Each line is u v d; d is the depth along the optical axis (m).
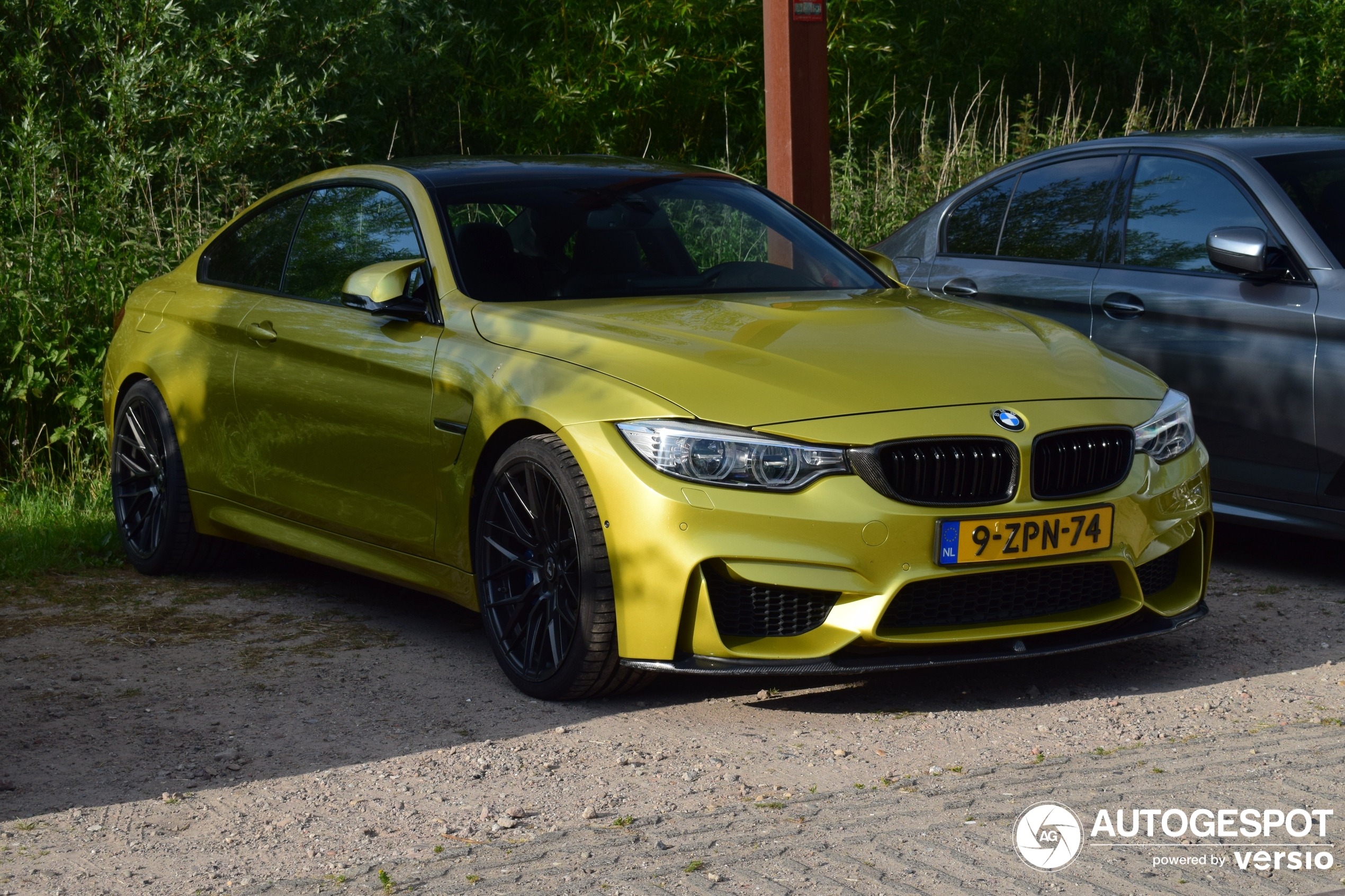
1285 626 4.73
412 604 5.27
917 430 3.71
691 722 3.86
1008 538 3.75
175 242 7.89
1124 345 5.66
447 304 4.50
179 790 3.45
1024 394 3.93
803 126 7.18
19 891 2.88
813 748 3.62
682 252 4.90
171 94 9.18
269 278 5.37
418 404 4.41
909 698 4.04
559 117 11.52
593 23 11.62
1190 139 5.82
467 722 3.91
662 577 3.69
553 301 4.53
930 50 14.24
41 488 6.93
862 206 9.77
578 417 3.87
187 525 5.57
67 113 9.34
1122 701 3.96
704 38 12.54
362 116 10.57
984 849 2.90
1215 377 5.35
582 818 3.18
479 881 2.83
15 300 7.24
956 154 10.27
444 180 4.96
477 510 4.29
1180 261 5.57
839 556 3.64
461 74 11.48
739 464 3.67
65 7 8.92
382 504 4.61
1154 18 16.05
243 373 5.16
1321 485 5.07
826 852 2.91
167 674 4.41
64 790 3.46
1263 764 3.37
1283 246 5.24
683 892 2.73
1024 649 3.81
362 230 5.04
